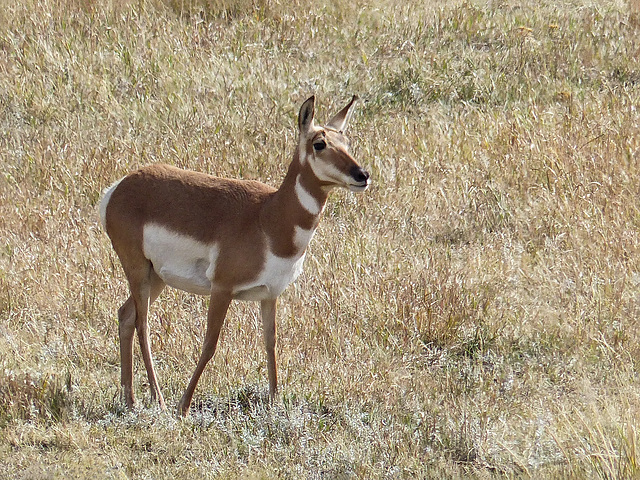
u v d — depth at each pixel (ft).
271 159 53.06
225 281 31.24
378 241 45.16
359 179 29.78
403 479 29.04
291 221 30.78
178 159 51.75
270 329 33.04
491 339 38.06
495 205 48.52
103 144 54.80
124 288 40.52
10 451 29.96
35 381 33.65
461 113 59.72
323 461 29.68
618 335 36.99
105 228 33.37
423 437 31.14
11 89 59.16
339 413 33.04
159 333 37.50
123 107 58.75
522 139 53.62
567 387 34.73
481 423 31.73
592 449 28.73
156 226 31.81
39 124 57.36
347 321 38.91
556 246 44.47
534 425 31.37
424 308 39.14
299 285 41.01
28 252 43.06
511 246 44.91
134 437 30.81
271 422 31.99
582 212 46.03
